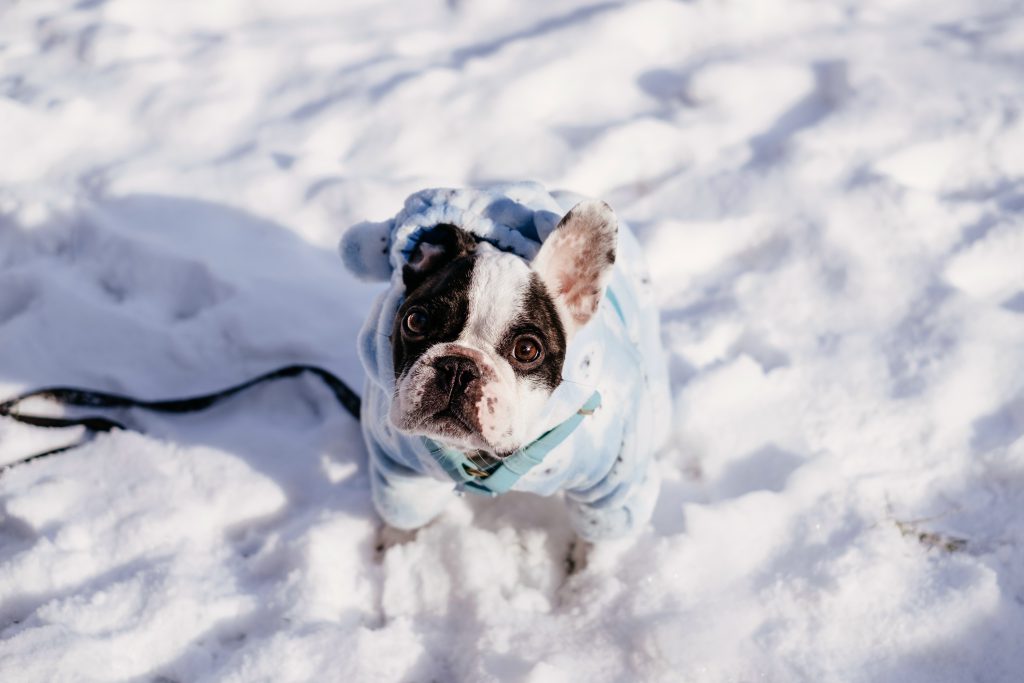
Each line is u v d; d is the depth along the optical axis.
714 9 2.01
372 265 1.10
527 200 1.06
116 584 1.14
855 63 1.85
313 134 1.73
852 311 1.45
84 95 1.79
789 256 1.53
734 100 1.82
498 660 1.11
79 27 1.94
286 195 1.62
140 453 1.28
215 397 1.36
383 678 1.09
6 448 1.29
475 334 0.97
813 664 1.11
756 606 1.15
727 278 1.52
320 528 1.21
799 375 1.37
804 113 1.81
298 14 2.07
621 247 1.18
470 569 1.18
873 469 1.29
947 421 1.31
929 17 2.06
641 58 1.93
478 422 0.95
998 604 1.13
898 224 1.55
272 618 1.15
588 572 1.20
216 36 1.98
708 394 1.34
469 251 1.01
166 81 1.83
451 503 1.26
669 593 1.16
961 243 1.53
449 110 1.77
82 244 1.54
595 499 1.13
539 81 1.83
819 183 1.62
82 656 1.07
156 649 1.11
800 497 1.24
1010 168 1.65
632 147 1.71
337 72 1.88
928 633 1.12
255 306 1.45
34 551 1.16
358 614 1.18
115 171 1.62
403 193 1.61
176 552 1.20
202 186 1.62
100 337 1.42
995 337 1.39
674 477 1.30
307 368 1.38
